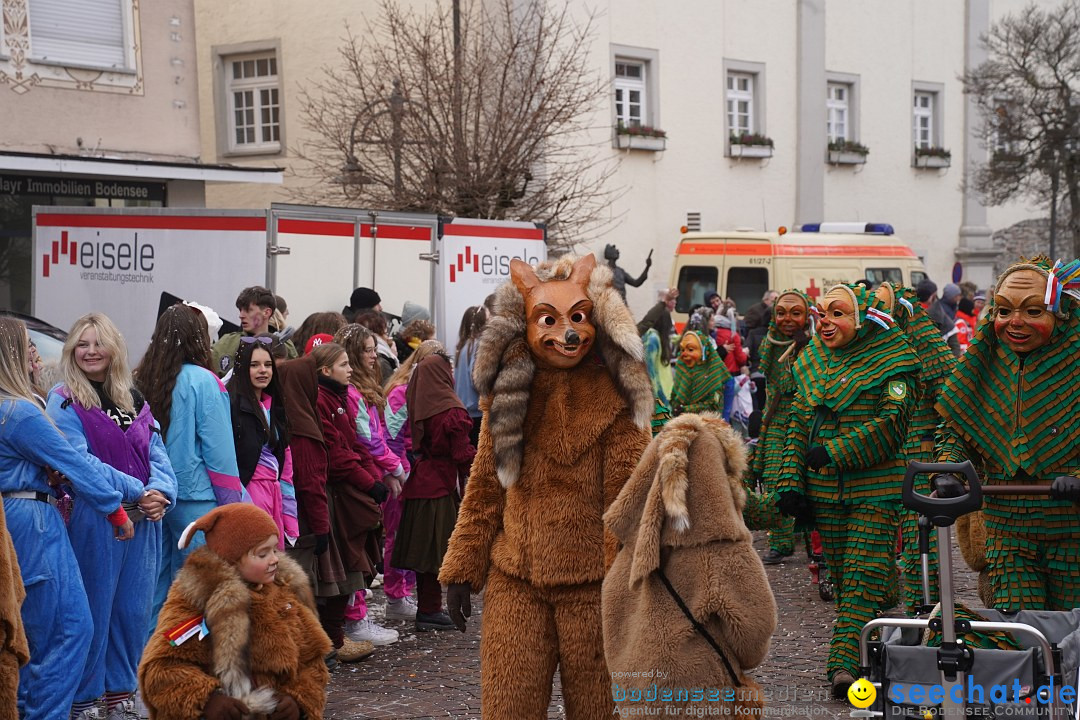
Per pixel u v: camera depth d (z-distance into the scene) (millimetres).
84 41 15383
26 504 5363
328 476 7160
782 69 26344
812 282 18719
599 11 22406
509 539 4730
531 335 4684
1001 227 31688
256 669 4363
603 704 4621
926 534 4660
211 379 6180
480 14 20078
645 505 4199
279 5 23000
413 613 8523
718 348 16344
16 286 14992
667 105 23969
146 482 5793
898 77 28922
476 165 18422
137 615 5832
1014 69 28828
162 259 11766
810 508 6773
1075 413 5570
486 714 4699
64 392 5668
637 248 23531
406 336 10180
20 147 14734
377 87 19625
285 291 11539
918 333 7648
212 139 23906
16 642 4824
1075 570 5625
